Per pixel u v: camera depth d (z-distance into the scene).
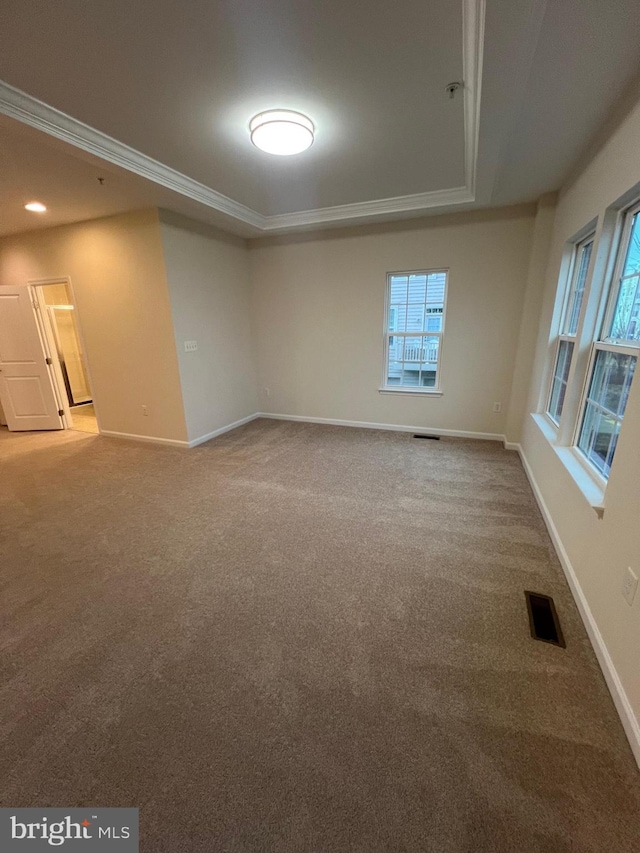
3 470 3.71
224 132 2.33
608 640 1.50
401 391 4.70
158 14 1.42
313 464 3.76
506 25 1.35
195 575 2.15
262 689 1.47
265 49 1.64
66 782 1.18
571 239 2.83
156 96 1.96
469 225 3.93
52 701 1.44
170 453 4.15
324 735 1.30
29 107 1.95
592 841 1.02
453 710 1.38
